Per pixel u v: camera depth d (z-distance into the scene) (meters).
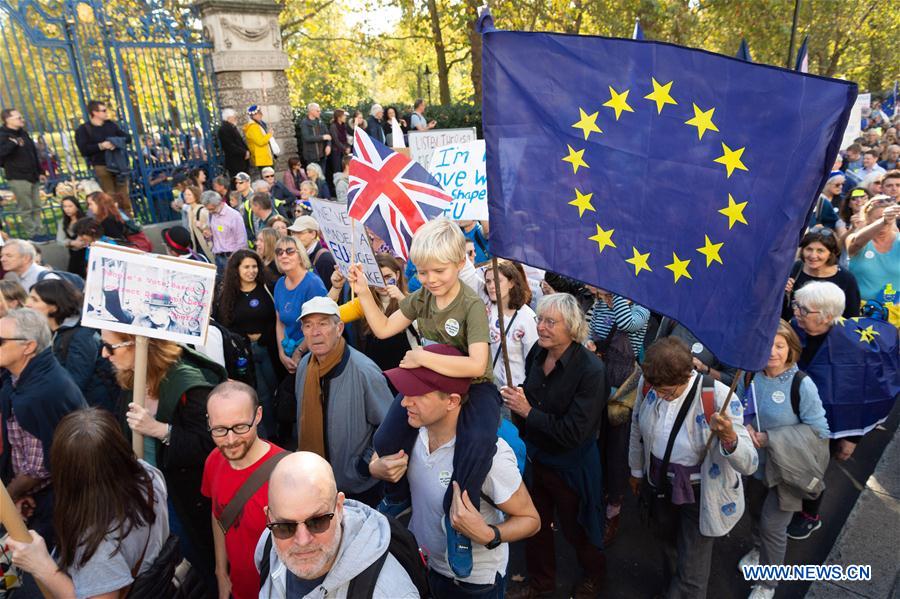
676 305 2.58
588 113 2.56
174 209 10.34
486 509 2.46
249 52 12.23
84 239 6.55
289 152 13.35
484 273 4.41
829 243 4.91
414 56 28.80
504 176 2.65
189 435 2.99
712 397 3.07
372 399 3.39
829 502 4.70
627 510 4.66
